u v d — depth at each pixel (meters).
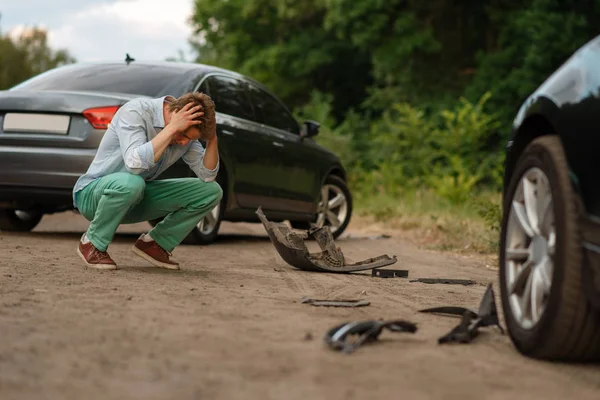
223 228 13.41
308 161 10.94
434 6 27.58
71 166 8.20
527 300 3.87
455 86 27.53
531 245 3.92
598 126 3.43
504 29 25.77
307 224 11.63
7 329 3.95
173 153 6.36
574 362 3.75
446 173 20.22
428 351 3.79
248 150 9.62
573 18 22.98
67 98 8.34
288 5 31.98
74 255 7.33
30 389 2.97
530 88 23.22
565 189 3.62
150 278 6.00
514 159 4.28
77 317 4.30
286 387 3.06
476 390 3.13
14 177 8.32
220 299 5.09
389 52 27.00
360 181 23.16
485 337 4.23
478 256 9.72
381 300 5.43
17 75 38.53
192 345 3.72
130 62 9.41
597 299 3.35
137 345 3.69
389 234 13.23
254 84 10.35
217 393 2.97
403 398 2.97
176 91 8.87
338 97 35.31
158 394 2.94
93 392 2.95
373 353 3.68
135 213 6.57
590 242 3.42
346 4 26.81
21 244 8.18
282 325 4.27
